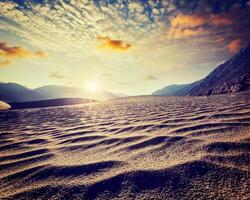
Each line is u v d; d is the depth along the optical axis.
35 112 20.72
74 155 4.14
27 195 2.53
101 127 7.73
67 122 11.03
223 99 15.42
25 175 3.24
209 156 2.99
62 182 2.79
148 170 2.79
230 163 2.67
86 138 5.72
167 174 2.60
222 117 6.27
